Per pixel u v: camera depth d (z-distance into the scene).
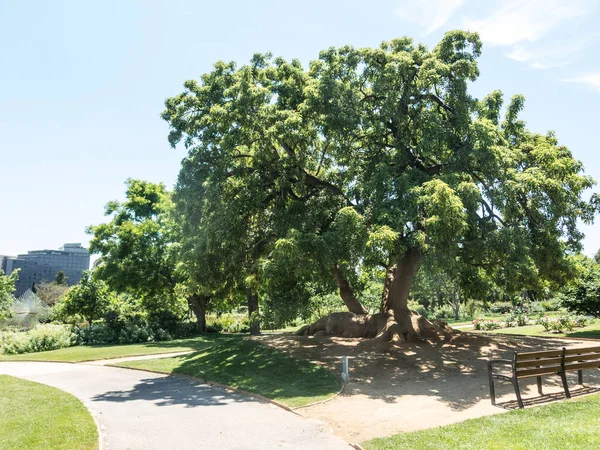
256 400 10.65
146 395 11.91
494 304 49.56
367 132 16.98
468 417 8.23
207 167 16.22
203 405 10.29
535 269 13.99
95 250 35.09
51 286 80.12
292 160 16.39
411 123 15.67
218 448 6.98
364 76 16.84
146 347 26.08
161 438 7.63
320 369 13.17
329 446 6.94
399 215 12.73
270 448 6.92
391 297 17.55
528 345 16.12
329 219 16.72
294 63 18.52
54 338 28.36
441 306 50.88
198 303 38.69
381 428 7.88
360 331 17.66
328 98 15.82
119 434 7.96
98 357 21.72
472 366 13.05
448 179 13.09
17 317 43.38
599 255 62.19
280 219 16.08
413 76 15.59
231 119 15.71
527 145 16.72
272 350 16.45
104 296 36.41
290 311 15.72
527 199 14.90
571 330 22.98
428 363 13.52
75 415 9.38
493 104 17.77
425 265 13.97
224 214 15.28
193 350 24.02
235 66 18.22
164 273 35.25
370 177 15.37
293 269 14.27
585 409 7.61
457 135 15.15
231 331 41.19
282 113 15.15
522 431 6.60
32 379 15.64
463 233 13.62
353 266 15.28
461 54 15.83
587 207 16.20
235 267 17.06
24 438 7.63
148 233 35.16
